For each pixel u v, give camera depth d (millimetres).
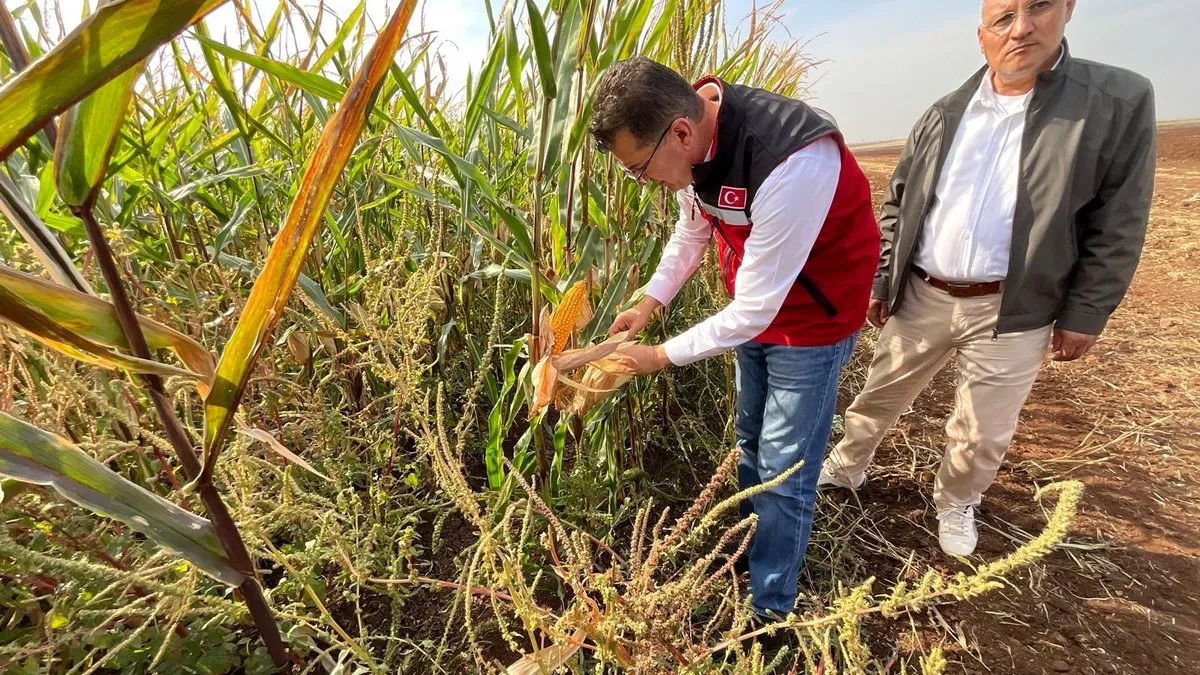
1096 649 1727
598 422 1845
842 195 1362
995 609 1856
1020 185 1638
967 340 1861
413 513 1719
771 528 1618
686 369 2641
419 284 1578
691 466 2232
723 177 1325
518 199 2184
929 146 1860
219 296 1797
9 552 883
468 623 1016
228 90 1500
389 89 1899
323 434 1641
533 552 1735
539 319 1441
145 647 1202
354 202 1832
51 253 756
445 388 2123
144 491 829
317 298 1662
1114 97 1513
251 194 1896
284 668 1104
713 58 1954
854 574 1987
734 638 978
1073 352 1733
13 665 1050
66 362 1311
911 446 2693
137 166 1646
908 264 1941
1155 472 2512
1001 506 2344
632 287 1756
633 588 940
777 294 1316
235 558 911
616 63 1265
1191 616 1838
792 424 1548
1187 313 4152
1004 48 1577
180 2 484
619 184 1729
